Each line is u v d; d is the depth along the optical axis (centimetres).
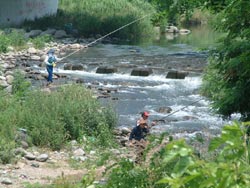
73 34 5591
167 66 3894
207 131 1798
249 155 288
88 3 6475
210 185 278
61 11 6181
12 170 1733
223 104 1266
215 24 1166
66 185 1439
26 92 2578
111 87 3284
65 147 2055
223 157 293
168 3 1343
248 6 869
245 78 1188
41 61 4197
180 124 2475
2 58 4166
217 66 1209
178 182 282
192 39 5847
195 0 1311
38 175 1689
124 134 2295
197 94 3119
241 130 292
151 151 714
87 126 2233
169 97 3067
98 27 5709
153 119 2564
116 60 4181
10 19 5706
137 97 3042
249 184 273
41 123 2100
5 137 1973
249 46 1099
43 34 5381
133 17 6094
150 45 5231
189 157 287
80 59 4244
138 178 625
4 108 2289
